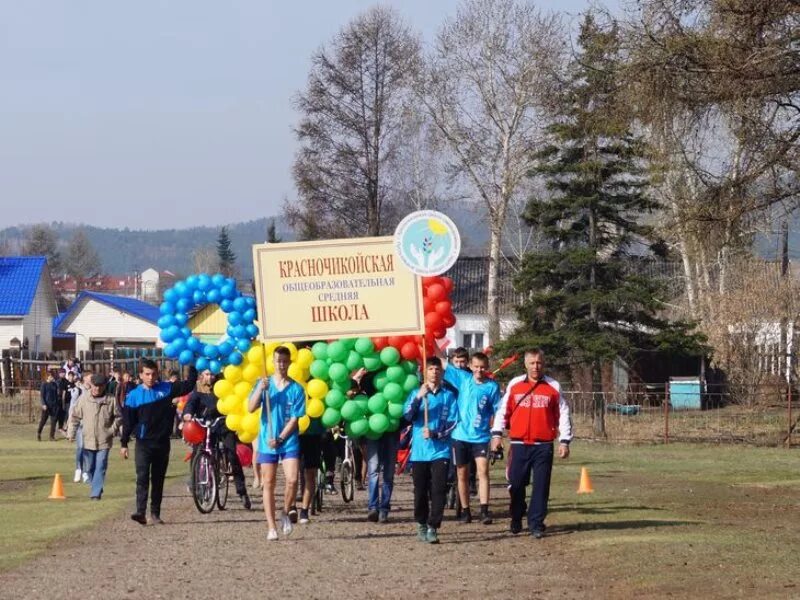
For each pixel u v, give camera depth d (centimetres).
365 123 6650
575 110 2430
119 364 5312
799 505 1942
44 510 1892
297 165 6731
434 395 1480
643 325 4328
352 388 1692
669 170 2409
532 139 5619
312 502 1834
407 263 1606
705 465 2895
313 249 1634
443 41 5691
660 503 1977
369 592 1115
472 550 1407
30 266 8025
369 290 1634
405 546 1444
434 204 6625
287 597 1090
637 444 3572
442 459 1473
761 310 4784
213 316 2078
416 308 1630
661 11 2220
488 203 5778
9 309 7712
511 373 4156
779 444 3459
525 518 1734
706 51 2178
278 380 1512
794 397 3925
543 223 4269
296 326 1634
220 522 1720
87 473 2348
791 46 2164
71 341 8719
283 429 1507
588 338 4144
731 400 3862
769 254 4238
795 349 4669
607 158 4181
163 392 1697
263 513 1850
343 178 6681
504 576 1206
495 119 5688
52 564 1297
